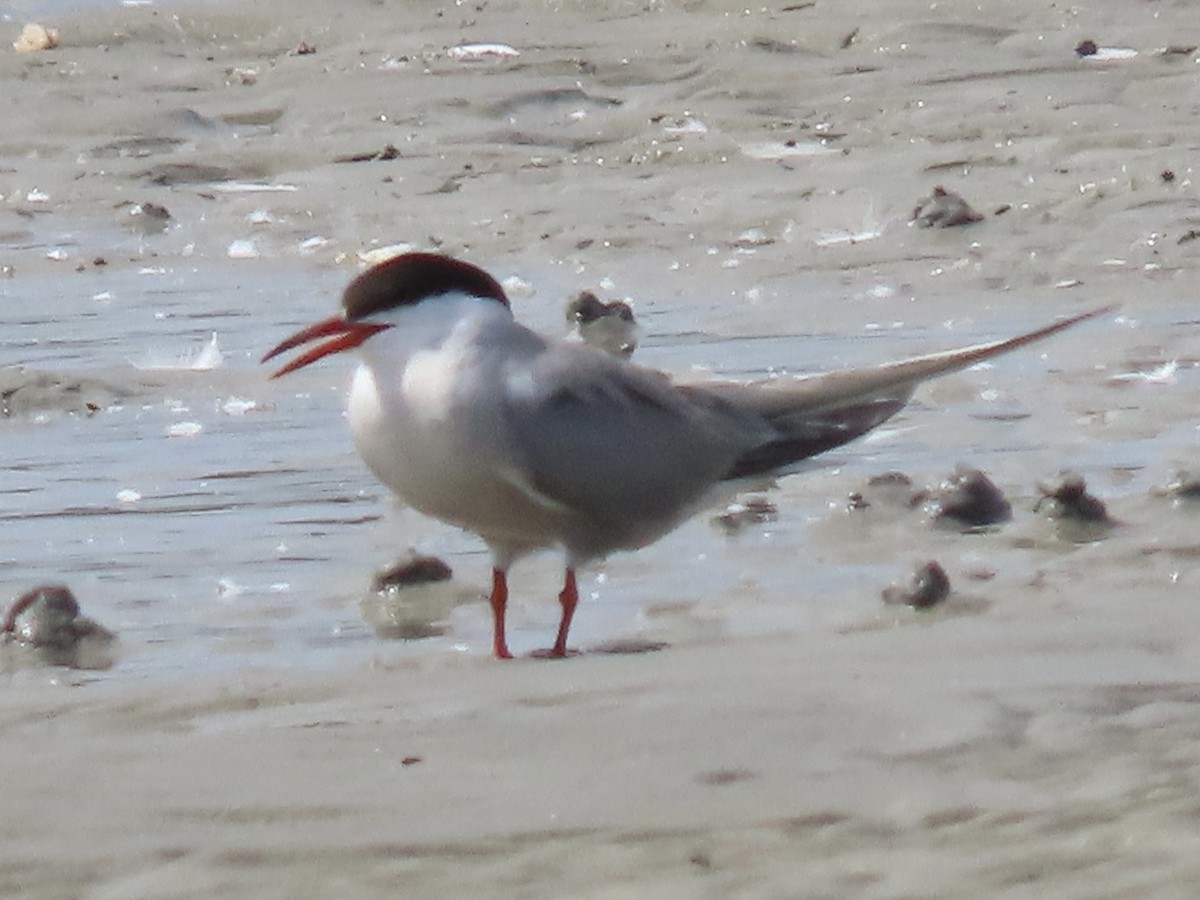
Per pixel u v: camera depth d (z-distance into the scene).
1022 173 21.14
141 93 26.97
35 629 10.30
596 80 26.47
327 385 15.51
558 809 7.29
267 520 12.49
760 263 18.97
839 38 27.53
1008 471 12.80
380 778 7.71
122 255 20.31
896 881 6.53
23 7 32.00
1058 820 6.91
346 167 23.36
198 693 9.06
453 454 10.29
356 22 30.53
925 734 7.82
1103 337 15.86
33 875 6.91
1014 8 28.28
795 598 10.70
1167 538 11.30
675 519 10.88
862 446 13.42
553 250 19.89
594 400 10.45
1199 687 8.22
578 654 9.87
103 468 13.61
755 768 7.59
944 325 16.59
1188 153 21.39
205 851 7.05
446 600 11.08
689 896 6.52
